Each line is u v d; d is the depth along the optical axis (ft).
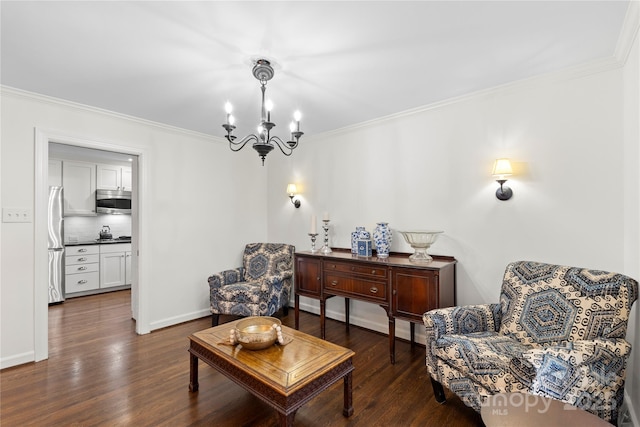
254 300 10.50
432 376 6.56
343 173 11.89
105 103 9.19
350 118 10.68
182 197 11.92
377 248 9.94
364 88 8.26
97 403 6.61
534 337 6.32
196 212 12.35
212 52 6.41
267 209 14.90
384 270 8.73
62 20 5.33
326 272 10.11
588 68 7.04
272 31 5.72
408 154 10.14
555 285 6.44
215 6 5.02
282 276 11.87
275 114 10.12
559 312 6.15
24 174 8.48
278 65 6.97
